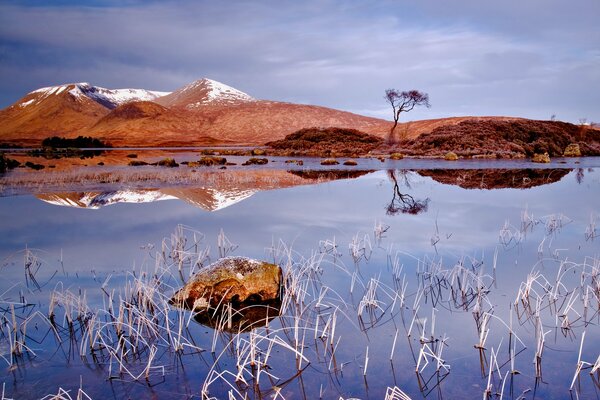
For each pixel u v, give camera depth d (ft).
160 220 41.42
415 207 47.80
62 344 18.31
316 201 52.26
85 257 29.66
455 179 77.71
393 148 166.81
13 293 23.62
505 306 21.21
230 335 19.06
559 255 29.25
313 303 22.29
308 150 181.47
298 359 16.78
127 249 31.58
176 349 17.62
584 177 79.87
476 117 278.05
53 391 14.96
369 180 76.28
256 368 16.26
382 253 30.14
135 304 21.91
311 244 32.42
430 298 22.45
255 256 29.58
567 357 16.56
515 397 14.12
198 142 362.33
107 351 17.74
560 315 20.12
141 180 73.97
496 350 17.19
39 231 37.22
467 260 28.32
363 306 20.83
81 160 138.31
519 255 29.35
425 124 293.64
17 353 17.53
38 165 106.63
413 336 18.51
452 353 17.02
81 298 22.62
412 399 14.12
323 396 14.42
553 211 44.68
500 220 40.42
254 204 50.26
